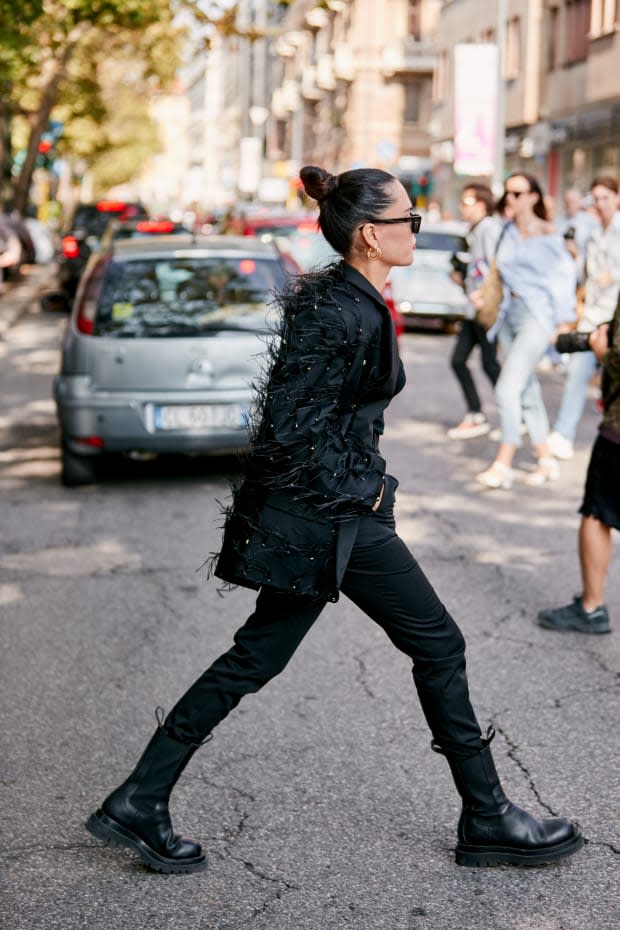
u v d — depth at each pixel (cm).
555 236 1092
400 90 7319
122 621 750
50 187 6906
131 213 3953
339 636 718
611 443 692
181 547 921
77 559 889
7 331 2517
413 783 525
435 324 2559
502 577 835
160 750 442
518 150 4719
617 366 656
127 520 1004
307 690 632
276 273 1139
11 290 3503
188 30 4869
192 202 9938
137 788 443
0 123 4094
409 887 440
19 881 445
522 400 1136
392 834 480
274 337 410
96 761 549
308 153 8775
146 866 455
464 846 453
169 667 669
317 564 410
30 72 3550
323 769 539
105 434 1083
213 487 1130
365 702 616
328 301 398
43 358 2064
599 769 538
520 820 450
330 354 393
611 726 584
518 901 430
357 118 7306
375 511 420
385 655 686
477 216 1266
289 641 432
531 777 529
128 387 1080
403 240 409
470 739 445
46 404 1591
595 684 638
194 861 449
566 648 693
